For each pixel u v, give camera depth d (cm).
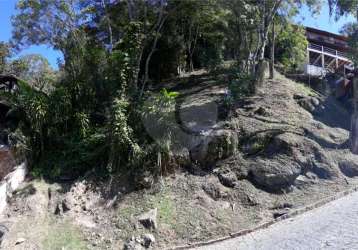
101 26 2103
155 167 1145
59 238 968
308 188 1130
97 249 934
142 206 1055
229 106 1496
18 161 1209
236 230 962
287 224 955
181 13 1958
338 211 970
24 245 941
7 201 1079
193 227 982
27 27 2123
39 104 1273
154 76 2289
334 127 1611
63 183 1166
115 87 1393
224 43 2489
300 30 2745
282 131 1323
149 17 1820
